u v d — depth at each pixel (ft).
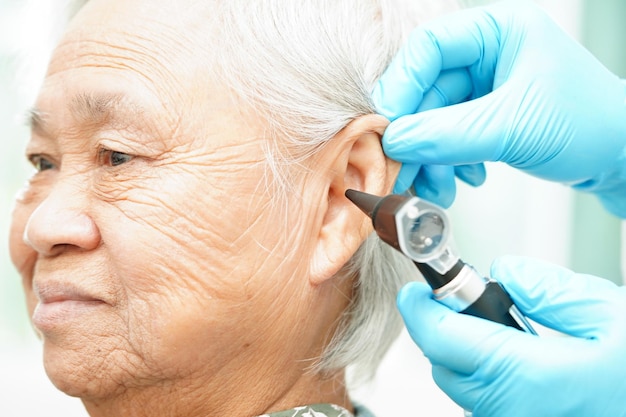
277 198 2.63
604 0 6.36
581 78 3.12
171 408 2.75
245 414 2.77
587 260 6.46
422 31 3.05
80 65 2.65
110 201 2.60
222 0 2.64
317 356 2.95
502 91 2.98
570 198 6.44
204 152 2.56
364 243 3.02
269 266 2.64
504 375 2.60
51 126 2.73
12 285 6.43
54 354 2.69
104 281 2.62
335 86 2.71
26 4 3.43
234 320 2.61
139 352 2.59
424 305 2.74
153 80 2.56
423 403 6.13
